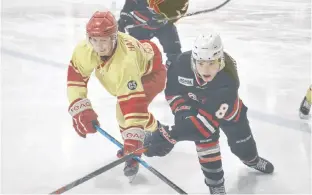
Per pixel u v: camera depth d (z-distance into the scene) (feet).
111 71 13.48
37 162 16.14
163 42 21.33
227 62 13.53
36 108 20.77
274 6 42.50
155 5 20.11
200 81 13.29
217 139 13.34
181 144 17.48
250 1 44.24
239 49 30.30
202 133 12.69
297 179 15.56
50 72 25.62
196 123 12.69
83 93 14.53
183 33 33.30
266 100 22.35
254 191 14.79
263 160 15.65
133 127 13.26
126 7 21.16
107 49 13.05
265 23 36.83
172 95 14.03
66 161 16.26
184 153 16.85
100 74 14.17
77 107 14.29
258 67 26.99
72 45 30.89
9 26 34.81
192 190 14.64
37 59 27.68
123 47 13.73
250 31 34.55
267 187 15.03
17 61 27.22
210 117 13.30
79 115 14.28
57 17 37.93
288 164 16.52
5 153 16.67
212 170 13.43
